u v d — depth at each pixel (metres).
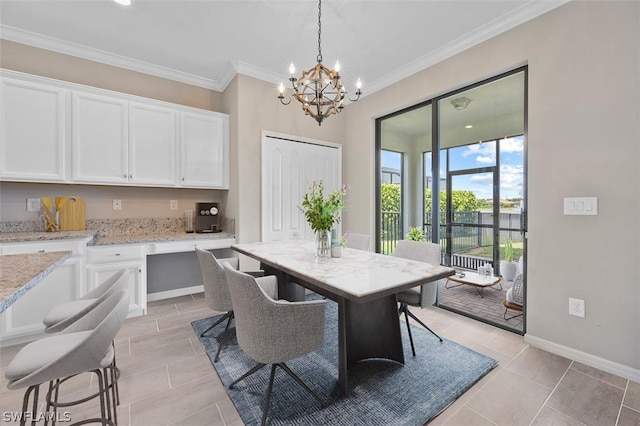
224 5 2.22
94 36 2.64
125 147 2.85
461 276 2.94
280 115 3.54
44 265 1.35
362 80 3.48
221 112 3.70
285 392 1.67
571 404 1.57
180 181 3.16
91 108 2.68
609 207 1.84
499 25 2.36
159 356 2.06
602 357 1.89
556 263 2.09
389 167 3.64
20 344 2.21
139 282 2.77
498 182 2.61
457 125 2.90
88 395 1.63
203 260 2.05
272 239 3.45
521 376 1.83
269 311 1.34
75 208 2.79
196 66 3.23
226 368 1.91
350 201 4.04
